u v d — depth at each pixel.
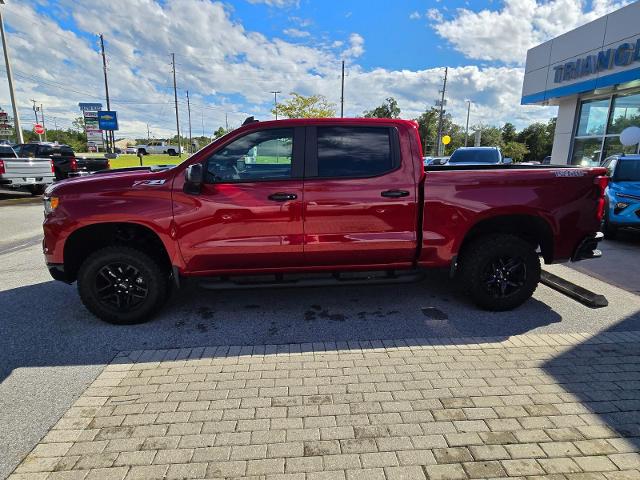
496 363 3.10
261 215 3.72
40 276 5.55
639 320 3.95
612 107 14.79
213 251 3.75
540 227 4.10
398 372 2.98
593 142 15.80
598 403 2.59
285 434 2.32
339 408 2.56
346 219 3.79
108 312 3.85
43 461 2.14
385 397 2.67
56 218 3.69
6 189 15.59
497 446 2.21
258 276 3.92
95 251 3.81
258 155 3.79
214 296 4.66
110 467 2.09
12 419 2.50
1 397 2.73
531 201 3.89
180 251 3.74
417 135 3.87
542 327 3.79
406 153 3.83
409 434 2.32
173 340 3.56
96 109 35.69
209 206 3.68
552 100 16.97
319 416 2.48
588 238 4.10
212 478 2.01
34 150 17.47
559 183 3.92
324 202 3.74
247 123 3.97
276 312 4.18
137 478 2.01
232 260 3.81
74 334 3.70
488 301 4.09
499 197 3.87
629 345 3.39
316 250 3.82
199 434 2.33
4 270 5.86
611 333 3.64
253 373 2.99
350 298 4.57
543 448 2.20
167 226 3.68
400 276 4.02
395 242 3.86
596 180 4.01
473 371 2.99
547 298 4.57
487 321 3.93
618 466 2.07
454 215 3.86
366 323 3.90
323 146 3.80
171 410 2.56
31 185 14.68
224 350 3.35
